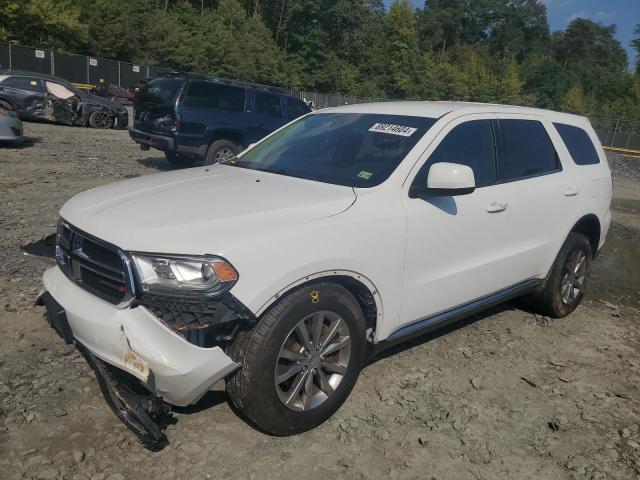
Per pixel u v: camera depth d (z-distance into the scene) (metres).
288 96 12.01
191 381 2.72
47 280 3.32
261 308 2.85
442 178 3.45
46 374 3.55
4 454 2.85
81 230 3.06
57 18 39.56
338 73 66.62
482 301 4.36
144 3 48.19
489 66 101.56
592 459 3.24
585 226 5.41
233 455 3.00
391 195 3.53
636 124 42.25
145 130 10.98
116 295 2.90
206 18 58.38
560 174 4.95
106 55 46.12
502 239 4.30
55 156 11.71
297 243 2.97
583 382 4.15
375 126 4.13
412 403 3.64
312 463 3.00
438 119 4.02
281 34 68.81
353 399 3.62
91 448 2.95
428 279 3.74
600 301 6.18
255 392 2.93
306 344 3.10
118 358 2.80
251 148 4.63
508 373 4.17
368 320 3.53
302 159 4.09
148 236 2.80
